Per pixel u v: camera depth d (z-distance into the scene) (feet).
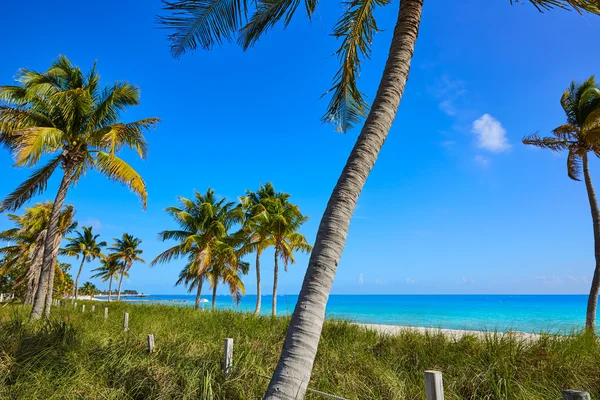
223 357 17.83
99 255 150.82
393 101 11.69
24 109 40.93
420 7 13.34
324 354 21.79
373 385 16.48
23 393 14.25
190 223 85.35
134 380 16.33
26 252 93.04
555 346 20.33
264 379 16.24
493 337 21.83
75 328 24.54
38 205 81.87
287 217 82.17
